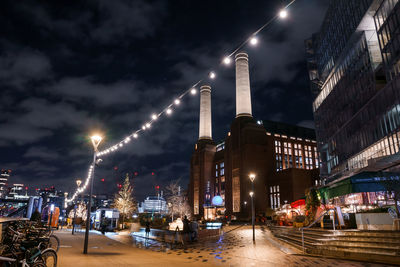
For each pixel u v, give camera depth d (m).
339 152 50.00
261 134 92.81
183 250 18.22
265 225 52.12
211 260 13.80
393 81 34.00
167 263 12.51
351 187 21.23
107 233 37.75
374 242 13.33
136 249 18.48
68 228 51.72
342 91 49.44
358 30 43.12
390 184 19.70
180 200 84.12
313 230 18.98
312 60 64.12
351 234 14.88
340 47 49.81
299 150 110.62
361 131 42.25
